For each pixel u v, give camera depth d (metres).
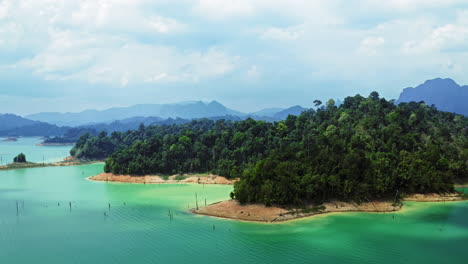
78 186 183.12
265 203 117.69
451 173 146.12
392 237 95.56
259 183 121.94
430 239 94.06
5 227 108.19
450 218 113.75
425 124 195.25
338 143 147.12
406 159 146.62
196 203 132.38
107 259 81.94
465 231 100.81
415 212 120.88
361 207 123.12
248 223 108.50
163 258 81.81
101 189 173.25
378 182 129.12
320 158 134.38
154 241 93.44
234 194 127.31
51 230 104.75
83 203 140.62
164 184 186.38
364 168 132.00
